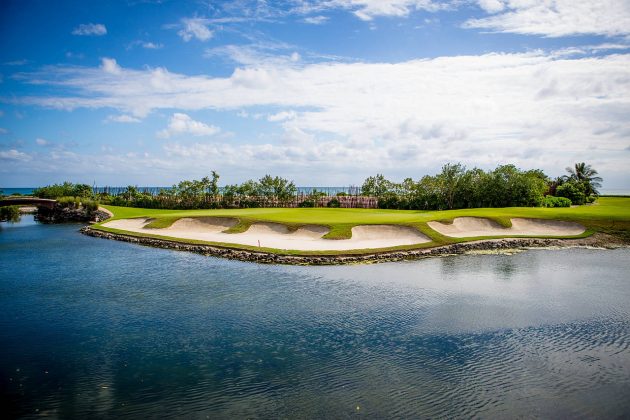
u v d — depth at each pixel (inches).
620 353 668.1
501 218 2006.6
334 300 952.3
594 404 521.0
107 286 1093.8
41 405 525.7
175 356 663.1
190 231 2073.1
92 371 616.1
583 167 4311.0
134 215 2780.5
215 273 1230.9
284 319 827.4
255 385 570.3
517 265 1332.4
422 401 528.7
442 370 611.2
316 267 1299.2
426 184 3095.5
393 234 1745.8
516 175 2923.2
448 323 802.2
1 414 505.4
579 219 1995.6
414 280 1136.2
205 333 758.5
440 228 1849.2
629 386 564.4
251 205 3577.8
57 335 757.3
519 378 587.2
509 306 906.7
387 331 761.6
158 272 1254.3
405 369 614.2
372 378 587.8
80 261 1435.8
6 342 726.5
